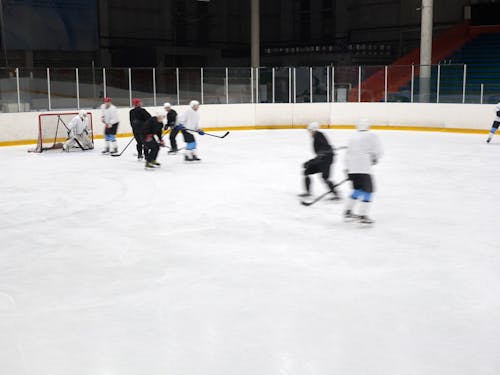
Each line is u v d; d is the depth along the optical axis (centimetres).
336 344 367
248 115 1973
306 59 2925
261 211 748
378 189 900
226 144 1530
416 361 343
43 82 2041
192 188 909
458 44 2656
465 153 1319
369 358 348
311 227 665
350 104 1966
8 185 951
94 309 429
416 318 407
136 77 2172
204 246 591
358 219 694
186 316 414
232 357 351
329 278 493
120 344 371
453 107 1820
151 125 1087
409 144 1501
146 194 865
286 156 1286
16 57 2388
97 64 2659
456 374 328
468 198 828
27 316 418
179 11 3061
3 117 1536
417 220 698
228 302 440
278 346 365
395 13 2841
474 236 625
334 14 3098
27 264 539
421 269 515
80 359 351
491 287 469
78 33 2573
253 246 590
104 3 2722
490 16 2597
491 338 374
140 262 541
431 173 1047
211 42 3212
